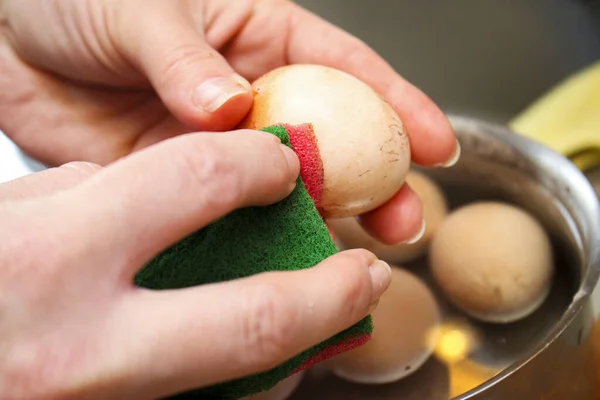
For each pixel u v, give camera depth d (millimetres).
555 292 284
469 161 319
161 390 177
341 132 235
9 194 193
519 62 439
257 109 241
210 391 191
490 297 284
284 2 319
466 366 262
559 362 219
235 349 175
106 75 321
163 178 176
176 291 179
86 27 298
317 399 258
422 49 447
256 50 320
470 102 454
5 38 342
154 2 276
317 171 221
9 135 356
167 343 173
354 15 444
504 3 424
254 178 184
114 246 174
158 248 178
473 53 442
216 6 306
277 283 180
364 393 260
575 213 274
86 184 179
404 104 279
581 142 375
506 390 208
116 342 173
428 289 298
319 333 183
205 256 196
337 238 313
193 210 177
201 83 245
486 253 287
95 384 172
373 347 267
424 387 260
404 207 274
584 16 420
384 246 309
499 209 302
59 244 173
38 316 173
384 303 278
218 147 181
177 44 261
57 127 345
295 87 240
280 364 194
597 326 238
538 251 287
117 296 177
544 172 291
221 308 175
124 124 343
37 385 172
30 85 343
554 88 434
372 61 293
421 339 274
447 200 327
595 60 429
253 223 200
